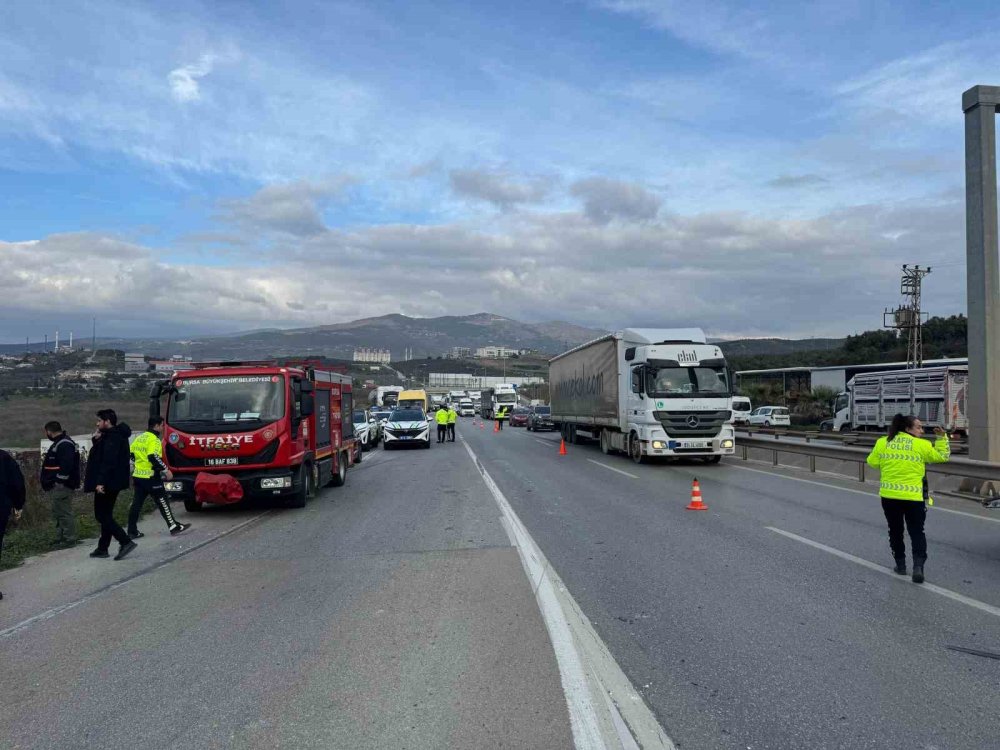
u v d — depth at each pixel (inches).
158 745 164.1
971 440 601.9
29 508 489.1
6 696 195.6
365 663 212.5
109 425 386.0
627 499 559.5
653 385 808.3
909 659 208.5
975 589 284.4
